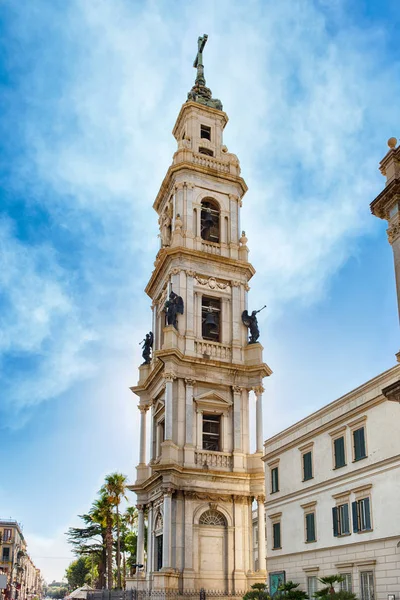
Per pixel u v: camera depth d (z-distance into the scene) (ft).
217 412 193.57
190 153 223.10
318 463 143.23
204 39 260.42
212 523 179.93
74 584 604.90
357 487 126.41
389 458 118.42
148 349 222.69
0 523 525.34
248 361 200.75
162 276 217.15
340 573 128.67
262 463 187.32
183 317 198.18
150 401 210.59
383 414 122.52
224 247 214.69
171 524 172.24
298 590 136.26
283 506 156.35
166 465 172.24
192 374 192.13
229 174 222.89
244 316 206.69
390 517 115.85
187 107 237.04
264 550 180.24
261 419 193.98
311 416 147.43
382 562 116.47
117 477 283.59
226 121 242.58
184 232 210.18
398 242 97.40
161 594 161.27
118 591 183.52
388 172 102.01
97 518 294.87
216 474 181.37
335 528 131.95
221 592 170.60
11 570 515.09
